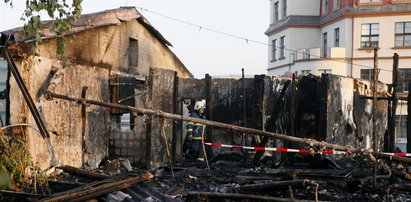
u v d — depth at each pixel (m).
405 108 32.69
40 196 7.84
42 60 10.64
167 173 11.44
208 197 8.68
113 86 13.63
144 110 9.78
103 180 8.94
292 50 39.16
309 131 15.02
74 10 7.25
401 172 11.11
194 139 14.53
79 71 12.03
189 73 19.58
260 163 14.09
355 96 15.98
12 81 10.16
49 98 10.52
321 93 14.10
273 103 14.73
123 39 14.52
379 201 8.83
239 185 9.98
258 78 14.51
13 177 8.66
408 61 35.00
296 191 9.40
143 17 15.32
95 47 12.81
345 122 15.29
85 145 12.27
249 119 14.77
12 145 8.79
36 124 10.41
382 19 35.50
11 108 10.13
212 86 15.04
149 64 16.45
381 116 18.59
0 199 7.98
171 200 7.98
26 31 7.10
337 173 11.18
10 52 9.80
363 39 36.09
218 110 15.02
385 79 35.44
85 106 12.13
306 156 13.83
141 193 8.16
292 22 40.69
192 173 11.20
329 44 39.06
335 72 36.31
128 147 13.32
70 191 8.04
